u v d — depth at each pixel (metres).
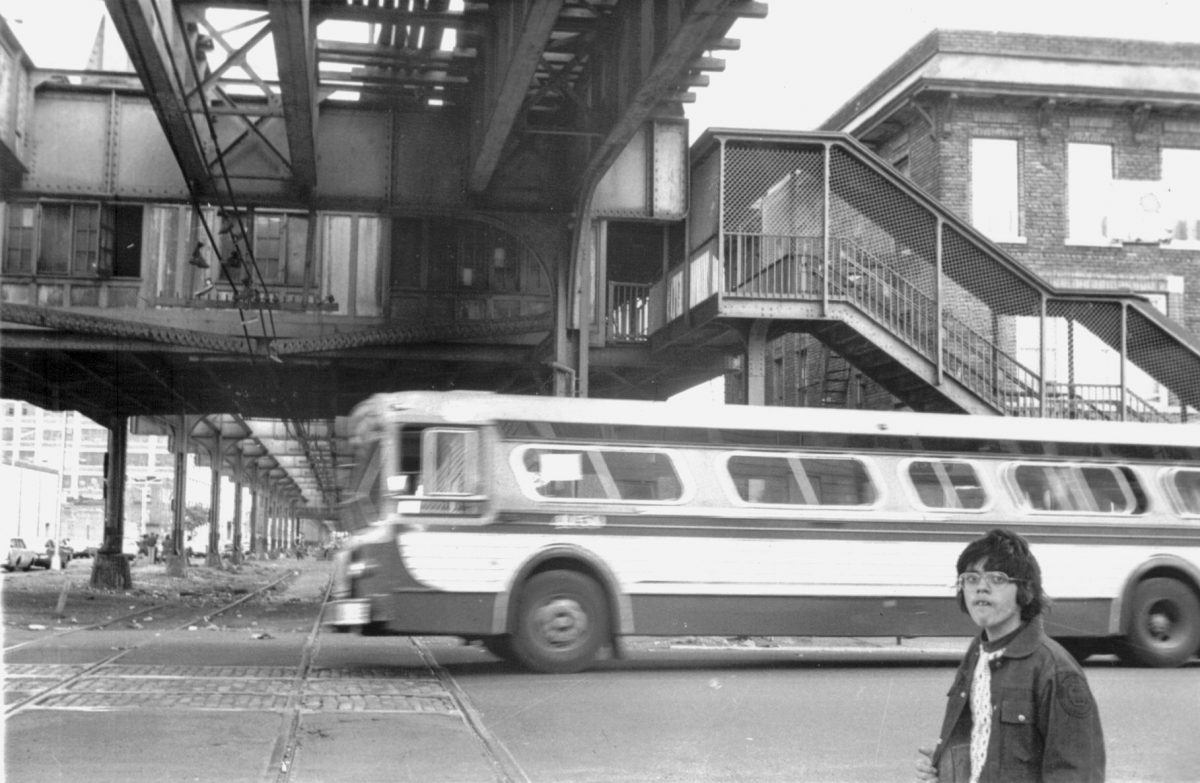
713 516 13.96
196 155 18.62
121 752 8.20
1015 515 14.87
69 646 15.52
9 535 53.31
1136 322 22.20
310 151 18.88
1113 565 15.00
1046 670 3.46
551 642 13.34
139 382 30.09
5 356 26.28
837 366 30.89
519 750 8.77
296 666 13.71
